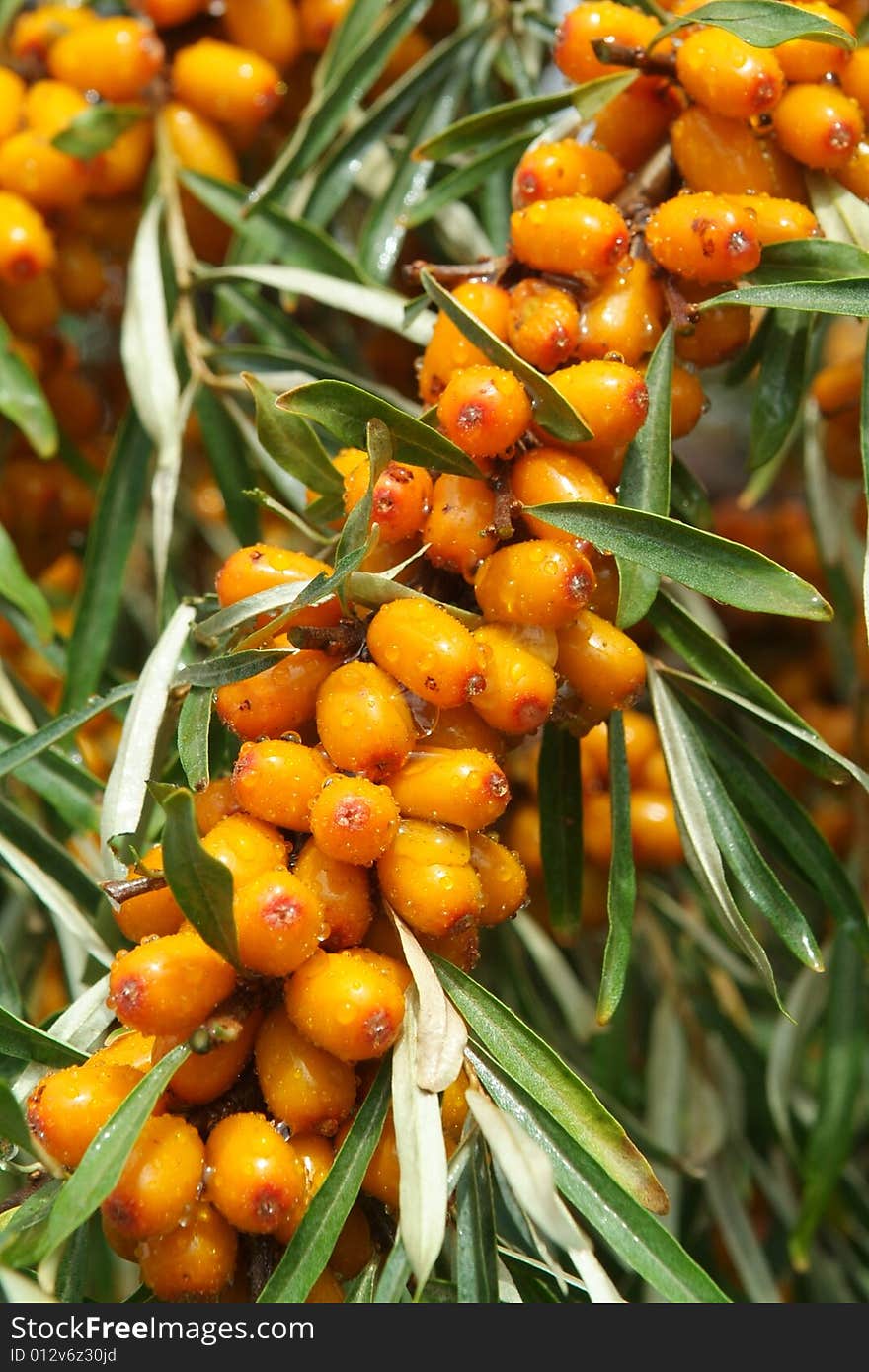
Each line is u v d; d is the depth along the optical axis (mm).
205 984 260
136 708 288
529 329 284
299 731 277
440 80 358
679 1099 370
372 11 354
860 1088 346
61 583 414
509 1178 257
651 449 285
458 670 265
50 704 383
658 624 296
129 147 353
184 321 343
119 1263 351
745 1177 373
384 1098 263
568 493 275
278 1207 257
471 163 322
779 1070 354
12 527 376
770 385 306
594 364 277
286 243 345
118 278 413
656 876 389
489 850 274
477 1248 266
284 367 342
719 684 294
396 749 266
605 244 285
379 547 281
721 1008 384
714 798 292
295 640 271
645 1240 262
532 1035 268
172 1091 263
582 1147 265
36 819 358
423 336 321
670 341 287
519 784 359
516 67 365
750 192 294
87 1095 259
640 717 362
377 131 355
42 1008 367
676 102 299
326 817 261
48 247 344
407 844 265
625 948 285
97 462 390
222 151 357
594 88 296
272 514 418
